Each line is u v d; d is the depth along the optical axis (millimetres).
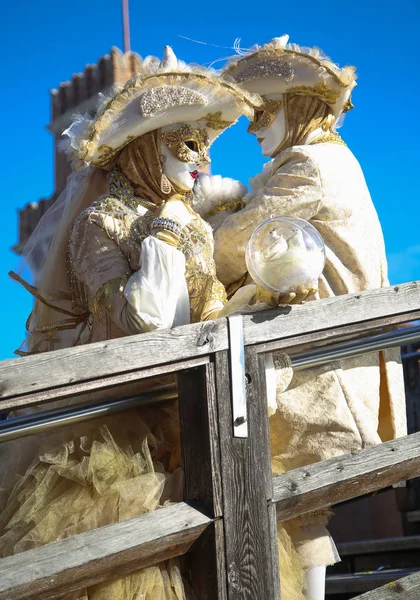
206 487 2939
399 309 3447
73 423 3051
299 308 3230
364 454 3277
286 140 4328
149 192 3725
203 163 3770
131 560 2777
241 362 3057
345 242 3980
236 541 2906
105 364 2850
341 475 3186
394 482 3363
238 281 4172
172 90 3615
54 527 3014
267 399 3160
